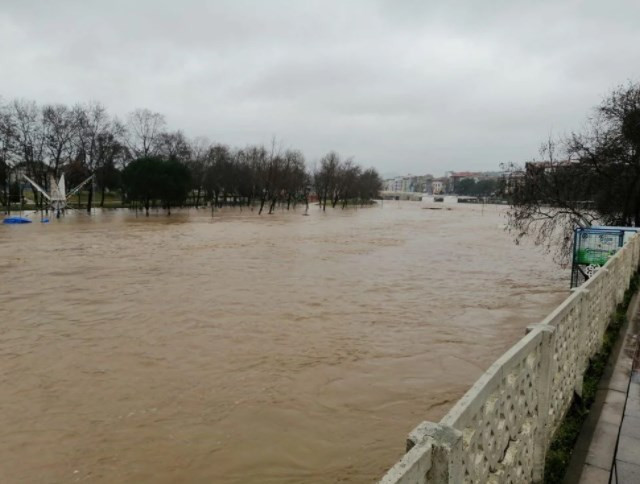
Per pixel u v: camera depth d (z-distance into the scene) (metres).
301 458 7.45
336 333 13.71
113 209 85.75
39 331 13.78
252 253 31.11
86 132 73.50
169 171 72.44
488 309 16.75
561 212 21.17
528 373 3.89
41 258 28.28
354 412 8.94
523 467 3.89
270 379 10.38
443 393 9.79
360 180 132.38
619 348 7.59
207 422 8.52
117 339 13.06
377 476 7.00
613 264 9.02
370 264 27.20
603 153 21.64
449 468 2.28
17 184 78.38
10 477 6.95
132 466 7.22
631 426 5.07
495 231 55.41
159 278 22.11
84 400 9.36
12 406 9.11
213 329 13.99
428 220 78.62
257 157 101.12
